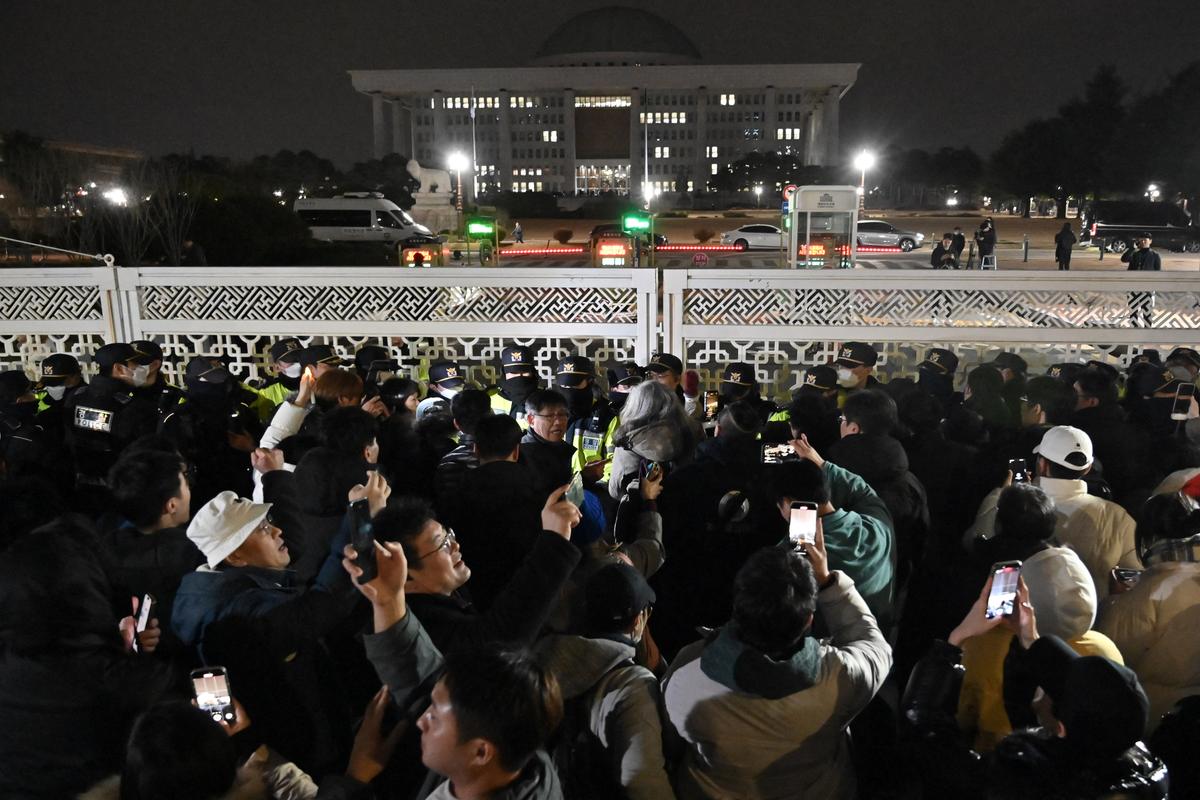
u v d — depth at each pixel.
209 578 2.70
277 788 2.28
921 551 3.96
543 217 67.25
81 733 2.28
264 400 6.73
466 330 8.34
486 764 1.78
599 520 4.09
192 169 43.41
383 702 2.28
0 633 2.31
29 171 31.00
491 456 3.66
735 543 3.77
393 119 112.50
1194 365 6.12
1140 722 1.85
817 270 7.93
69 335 8.70
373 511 3.13
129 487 3.01
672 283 8.05
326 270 8.37
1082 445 3.58
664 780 2.39
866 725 3.12
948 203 93.44
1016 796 1.91
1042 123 70.69
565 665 2.50
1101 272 7.71
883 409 3.99
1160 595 2.91
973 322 7.92
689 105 113.44
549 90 109.81
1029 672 2.29
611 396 5.61
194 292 8.55
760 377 8.21
